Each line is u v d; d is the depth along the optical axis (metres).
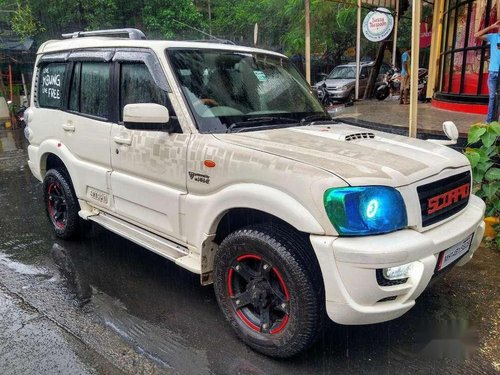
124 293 3.82
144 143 3.51
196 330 3.26
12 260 4.54
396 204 2.56
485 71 9.04
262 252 2.76
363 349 3.00
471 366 2.82
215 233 3.13
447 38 10.46
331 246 2.45
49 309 3.57
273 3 23.78
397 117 8.89
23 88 17.97
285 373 2.78
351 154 2.86
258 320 2.98
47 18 16.58
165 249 3.54
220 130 3.24
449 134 3.80
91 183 4.22
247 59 3.90
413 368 2.81
